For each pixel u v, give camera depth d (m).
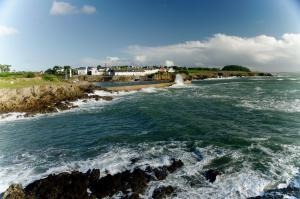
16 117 42.62
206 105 46.59
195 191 14.81
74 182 15.66
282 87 81.25
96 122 35.69
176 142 23.53
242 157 19.20
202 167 17.77
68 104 53.31
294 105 42.12
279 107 40.56
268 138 23.61
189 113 38.09
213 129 27.52
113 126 32.09
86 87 79.12
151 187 15.38
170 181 16.02
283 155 19.36
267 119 31.80
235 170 17.12
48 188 15.12
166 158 19.20
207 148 21.41
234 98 55.44
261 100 50.03
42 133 30.88
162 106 46.75
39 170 19.11
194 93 71.50
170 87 98.06
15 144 26.53
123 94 76.75
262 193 14.29
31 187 15.49
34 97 54.41
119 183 15.46
